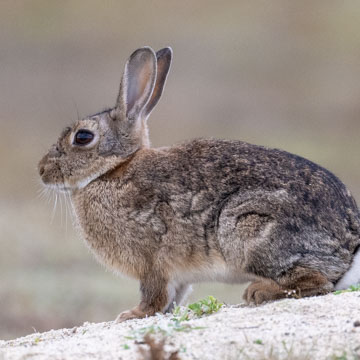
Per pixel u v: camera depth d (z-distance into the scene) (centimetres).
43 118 4719
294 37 5894
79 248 2870
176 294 1506
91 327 1428
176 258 1439
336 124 4744
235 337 1160
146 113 1639
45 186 1595
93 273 2625
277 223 1350
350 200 1417
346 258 1363
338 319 1198
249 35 5894
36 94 5044
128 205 1464
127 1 6334
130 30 5972
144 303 1464
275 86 5259
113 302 2316
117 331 1270
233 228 1379
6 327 2097
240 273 1402
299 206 1359
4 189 3609
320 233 1355
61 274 2594
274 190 1372
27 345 1302
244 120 4775
